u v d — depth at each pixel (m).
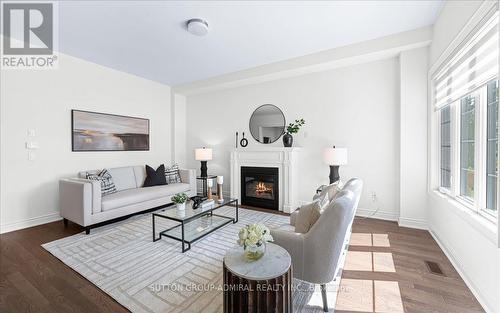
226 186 4.99
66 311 1.55
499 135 1.35
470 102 2.10
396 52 3.09
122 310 1.56
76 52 3.48
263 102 4.44
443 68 2.40
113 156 4.20
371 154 3.46
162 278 1.91
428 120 2.89
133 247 2.49
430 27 2.77
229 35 2.98
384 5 2.39
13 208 3.05
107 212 3.05
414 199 3.03
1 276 1.96
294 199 3.93
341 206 1.44
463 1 1.94
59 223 3.32
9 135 3.03
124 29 2.81
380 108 3.39
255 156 4.23
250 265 1.28
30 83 3.20
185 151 5.57
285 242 1.56
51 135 3.40
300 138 4.04
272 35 2.99
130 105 4.49
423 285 1.81
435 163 2.80
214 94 5.09
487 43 1.63
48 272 2.01
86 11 2.44
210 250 2.42
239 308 1.20
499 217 1.36
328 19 2.64
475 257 1.72
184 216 2.57
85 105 3.80
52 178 3.42
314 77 3.88
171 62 3.90
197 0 2.28
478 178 1.83
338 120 3.70
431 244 2.53
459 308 1.56
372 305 1.59
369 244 2.54
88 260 2.21
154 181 4.10
